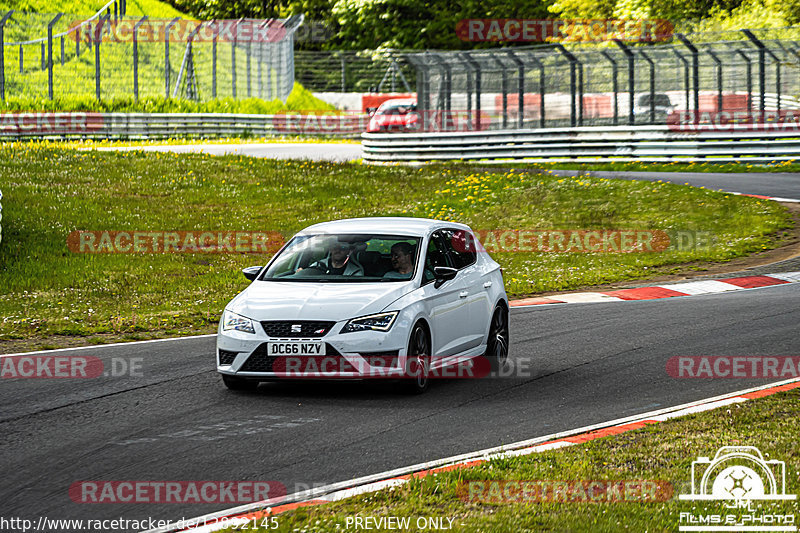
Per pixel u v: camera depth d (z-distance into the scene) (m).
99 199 85.69
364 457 22.95
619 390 30.30
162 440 24.78
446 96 123.88
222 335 30.19
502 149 117.81
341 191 93.06
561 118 122.94
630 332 40.72
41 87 169.50
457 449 23.56
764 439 22.92
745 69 121.00
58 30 189.75
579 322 43.91
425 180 98.19
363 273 31.97
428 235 33.56
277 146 147.75
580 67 117.56
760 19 162.00
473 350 33.75
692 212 78.81
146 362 36.22
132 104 162.00
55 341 42.38
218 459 22.94
